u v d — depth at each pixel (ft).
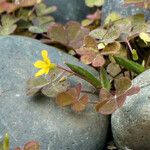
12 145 0.64
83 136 0.65
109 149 0.71
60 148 0.64
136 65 0.70
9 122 0.65
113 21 0.80
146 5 0.76
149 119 0.60
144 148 0.63
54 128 0.65
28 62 0.72
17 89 0.69
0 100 0.67
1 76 0.70
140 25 0.76
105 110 0.62
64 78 0.68
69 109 0.67
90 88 0.70
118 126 0.65
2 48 0.73
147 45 0.77
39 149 0.63
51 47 0.76
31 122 0.65
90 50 0.72
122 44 0.77
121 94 0.63
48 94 0.67
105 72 0.69
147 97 0.62
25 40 0.76
